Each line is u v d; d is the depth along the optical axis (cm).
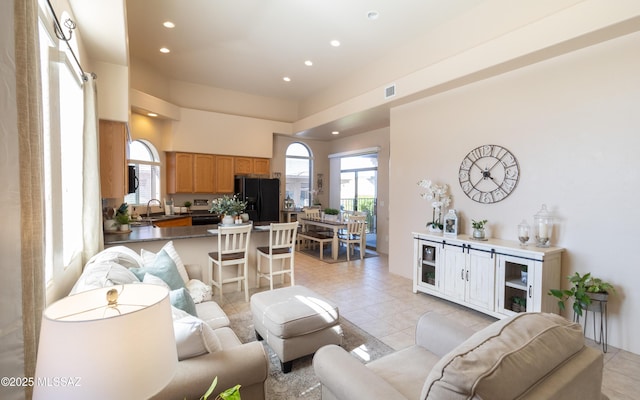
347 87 601
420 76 420
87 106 272
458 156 407
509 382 88
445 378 90
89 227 276
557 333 112
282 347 225
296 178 834
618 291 273
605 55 278
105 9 240
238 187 702
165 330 92
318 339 241
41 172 120
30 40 105
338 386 134
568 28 275
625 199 269
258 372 146
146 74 550
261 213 708
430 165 445
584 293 269
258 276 425
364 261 604
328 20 396
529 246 314
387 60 497
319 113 650
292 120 783
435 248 391
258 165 736
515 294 315
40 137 119
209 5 366
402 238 494
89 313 103
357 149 762
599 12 256
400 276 495
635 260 265
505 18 333
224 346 186
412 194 475
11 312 84
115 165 359
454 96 411
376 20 394
